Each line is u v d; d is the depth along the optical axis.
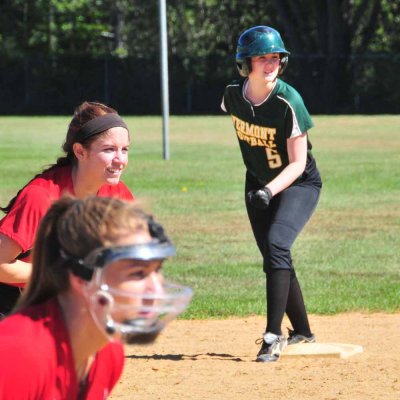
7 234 13.25
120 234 7.00
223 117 134.12
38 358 7.06
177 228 40.25
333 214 44.34
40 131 104.94
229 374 18.47
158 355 20.47
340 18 143.25
